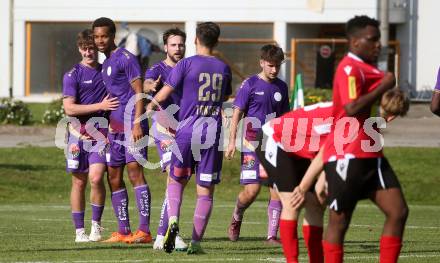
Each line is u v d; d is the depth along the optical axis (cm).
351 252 2634
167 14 9719
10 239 2958
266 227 3594
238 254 2558
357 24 1919
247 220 3906
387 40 7750
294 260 2080
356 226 3597
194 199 4981
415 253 2603
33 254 2525
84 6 9850
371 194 1933
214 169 2569
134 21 9762
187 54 9681
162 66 2900
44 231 3269
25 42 9994
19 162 5762
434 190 5294
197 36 2584
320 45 9281
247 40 9481
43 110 8588
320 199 2066
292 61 9131
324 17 9494
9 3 10094
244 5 9612
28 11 9962
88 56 2947
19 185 5244
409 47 9631
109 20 2877
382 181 1914
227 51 9506
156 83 2853
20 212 4191
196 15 9675
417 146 6284
